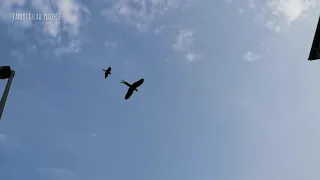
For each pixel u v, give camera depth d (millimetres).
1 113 12500
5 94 13000
